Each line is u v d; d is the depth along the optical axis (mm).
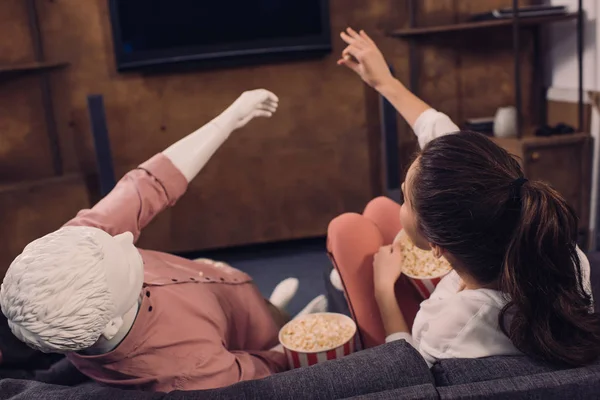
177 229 3412
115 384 1014
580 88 2912
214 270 1378
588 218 3010
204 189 3396
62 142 3277
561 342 832
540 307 844
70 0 3137
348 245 1451
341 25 3352
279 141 3404
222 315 1205
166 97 3283
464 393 740
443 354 919
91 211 1121
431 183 908
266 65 3320
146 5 3125
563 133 3004
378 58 1454
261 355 1234
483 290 926
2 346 1519
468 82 3492
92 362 1002
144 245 3398
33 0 3098
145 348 989
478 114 3539
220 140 1307
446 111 3521
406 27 3396
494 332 901
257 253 3506
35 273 812
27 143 3246
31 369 1562
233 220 3455
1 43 3127
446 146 917
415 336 1040
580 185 2980
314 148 3439
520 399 739
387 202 1663
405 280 1441
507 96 3527
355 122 3438
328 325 1296
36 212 3080
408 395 737
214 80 3299
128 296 887
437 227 913
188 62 3201
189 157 1254
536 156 2912
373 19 3371
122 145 3303
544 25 3400
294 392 785
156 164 1222
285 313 1811
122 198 1157
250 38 3240
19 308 807
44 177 3291
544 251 832
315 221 3523
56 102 3229
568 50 3205
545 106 3467
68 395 819
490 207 870
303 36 3268
